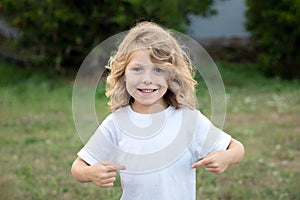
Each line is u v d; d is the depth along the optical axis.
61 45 10.86
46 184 5.40
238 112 8.68
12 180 5.56
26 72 11.05
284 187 5.26
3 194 5.13
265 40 11.30
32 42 10.99
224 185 5.31
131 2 10.05
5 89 10.10
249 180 5.47
